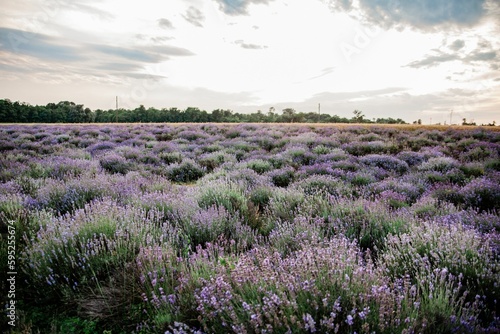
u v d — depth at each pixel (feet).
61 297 10.66
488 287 9.50
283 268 9.75
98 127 96.73
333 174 31.60
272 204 20.31
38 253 11.69
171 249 11.86
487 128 83.41
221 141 64.64
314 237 12.51
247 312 7.61
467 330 7.26
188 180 35.70
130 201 19.36
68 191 20.47
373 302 7.85
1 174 28.35
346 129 84.12
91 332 9.28
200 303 8.27
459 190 22.80
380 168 35.58
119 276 10.98
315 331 7.06
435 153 43.65
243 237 15.08
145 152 50.16
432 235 12.53
